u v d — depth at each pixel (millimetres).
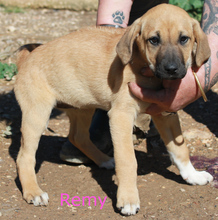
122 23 1528
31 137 1441
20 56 1551
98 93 1438
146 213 1344
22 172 1424
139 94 1355
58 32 2961
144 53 1344
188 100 1379
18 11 3855
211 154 1602
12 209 1353
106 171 1558
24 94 1466
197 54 1334
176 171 1535
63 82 1463
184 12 1338
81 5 4324
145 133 1706
